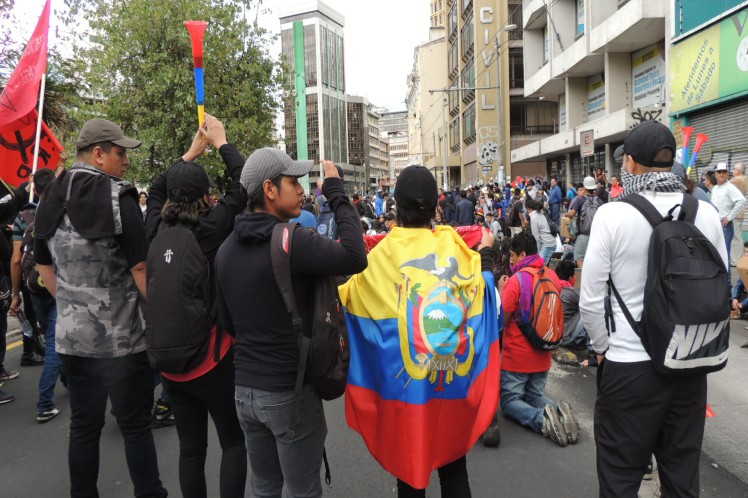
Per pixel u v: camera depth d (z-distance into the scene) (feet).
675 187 7.89
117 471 12.70
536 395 14.65
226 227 9.47
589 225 33.27
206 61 49.16
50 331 15.85
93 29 47.98
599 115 76.69
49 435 14.94
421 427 7.29
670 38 44.55
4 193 18.26
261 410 7.57
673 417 7.84
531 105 124.16
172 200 9.12
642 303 7.70
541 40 96.07
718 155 40.16
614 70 65.82
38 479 12.50
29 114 17.87
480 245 9.28
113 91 47.83
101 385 9.96
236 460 9.21
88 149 9.82
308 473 7.86
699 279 7.18
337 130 396.16
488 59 125.39
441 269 7.74
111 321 9.75
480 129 125.70
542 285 13.79
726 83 37.96
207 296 8.86
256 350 7.59
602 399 8.15
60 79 46.32
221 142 10.22
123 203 9.42
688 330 7.21
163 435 14.55
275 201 7.74
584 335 19.39
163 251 8.77
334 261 7.22
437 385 7.45
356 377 8.05
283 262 7.25
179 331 8.54
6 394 17.81
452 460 7.82
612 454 8.02
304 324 7.50
